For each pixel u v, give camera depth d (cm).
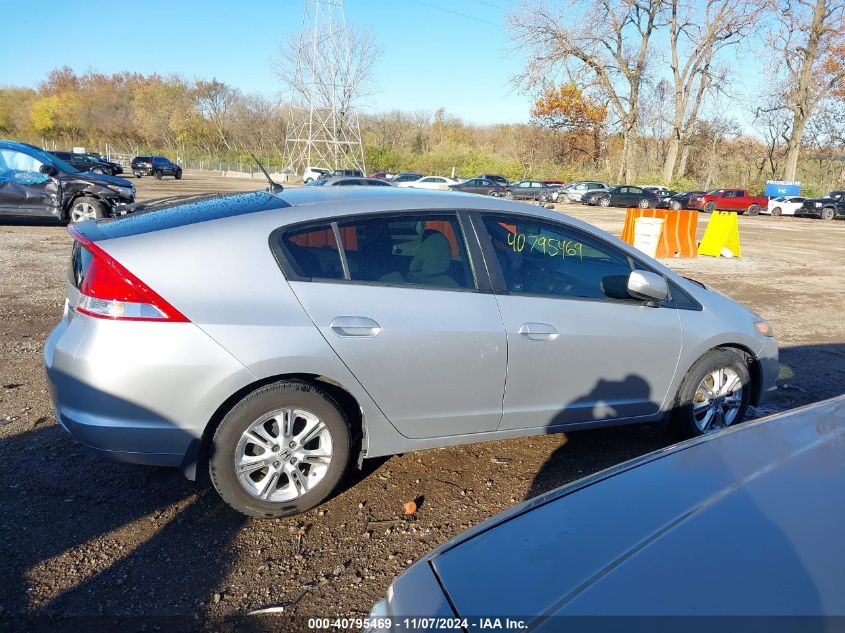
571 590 154
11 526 316
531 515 192
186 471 315
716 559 157
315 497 334
